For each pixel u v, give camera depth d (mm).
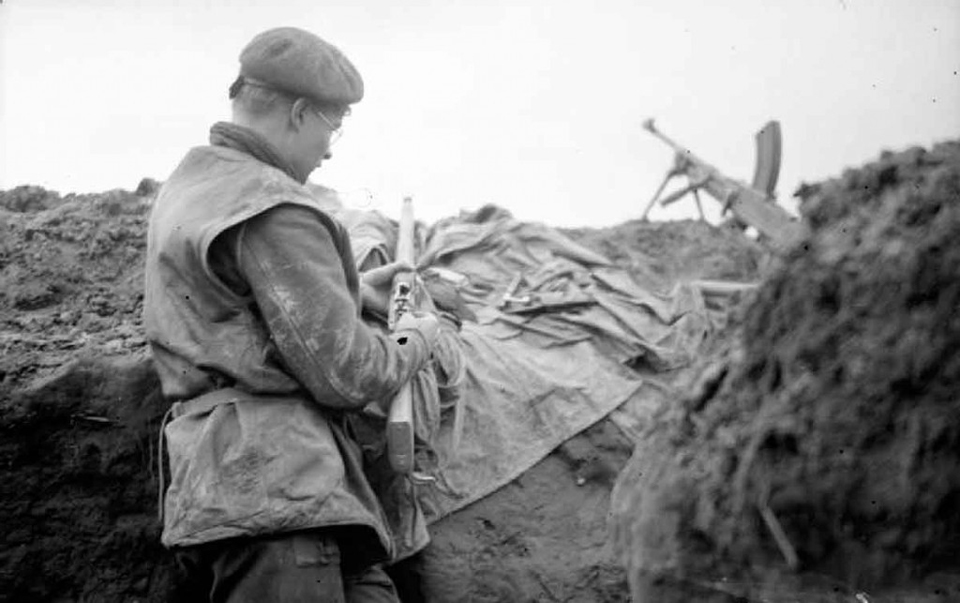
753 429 3576
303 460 4199
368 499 4375
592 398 5340
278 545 4148
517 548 4992
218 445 4234
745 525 3562
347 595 4480
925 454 3314
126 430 5078
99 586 5047
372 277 5188
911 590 3348
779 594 3504
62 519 5062
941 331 3314
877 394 3381
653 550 3740
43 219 6113
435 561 4910
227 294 4320
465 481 5055
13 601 5027
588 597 4918
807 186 3807
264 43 4570
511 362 5383
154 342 4441
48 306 5703
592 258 6316
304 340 4219
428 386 4980
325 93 4566
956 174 3463
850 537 3404
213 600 4258
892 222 3488
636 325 5777
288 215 4297
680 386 4000
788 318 3605
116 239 5988
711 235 6992
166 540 4227
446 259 6266
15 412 5016
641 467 3965
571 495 5152
